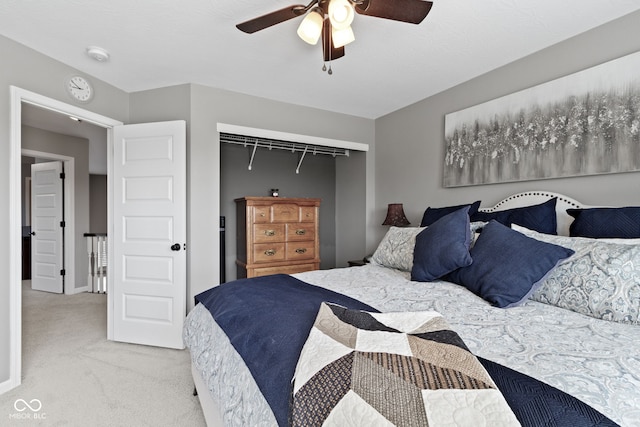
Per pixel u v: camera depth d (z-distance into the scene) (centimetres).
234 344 127
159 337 282
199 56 248
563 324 123
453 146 297
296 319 123
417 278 199
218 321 150
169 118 300
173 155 281
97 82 281
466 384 71
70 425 172
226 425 114
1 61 213
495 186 266
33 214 496
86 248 495
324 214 457
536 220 204
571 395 73
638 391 77
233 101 316
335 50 199
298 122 352
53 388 210
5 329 209
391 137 377
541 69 236
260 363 106
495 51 240
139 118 309
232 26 209
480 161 273
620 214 167
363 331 98
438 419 63
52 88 246
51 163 480
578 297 138
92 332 315
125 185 290
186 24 206
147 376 227
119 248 291
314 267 386
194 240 294
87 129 439
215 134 306
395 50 239
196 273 295
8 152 214
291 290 172
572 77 215
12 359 211
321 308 121
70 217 475
